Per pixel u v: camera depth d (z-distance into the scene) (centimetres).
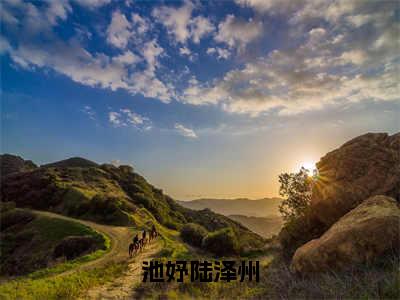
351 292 632
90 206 7162
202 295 1062
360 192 1263
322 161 1558
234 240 3259
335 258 849
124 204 7394
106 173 12538
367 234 820
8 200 8606
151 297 1183
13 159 16838
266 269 1332
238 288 1048
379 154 1332
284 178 1916
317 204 1451
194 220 12606
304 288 770
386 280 611
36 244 5028
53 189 8762
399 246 777
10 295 1279
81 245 4150
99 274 1789
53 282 1527
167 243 3850
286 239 1556
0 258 4788
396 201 1055
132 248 2936
